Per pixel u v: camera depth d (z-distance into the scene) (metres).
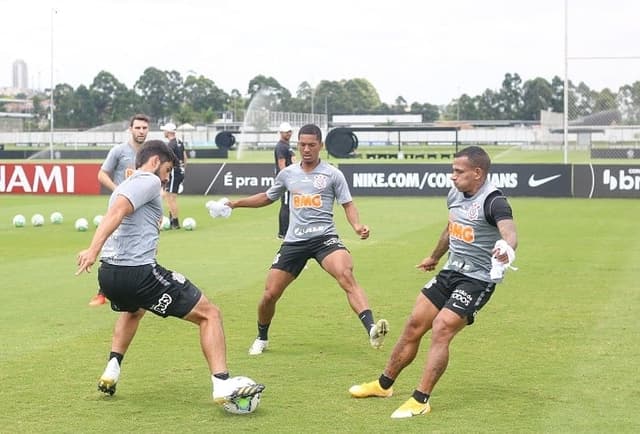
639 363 12.56
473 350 13.37
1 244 26.23
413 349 10.92
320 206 13.34
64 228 30.89
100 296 16.83
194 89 150.25
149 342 13.91
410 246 25.44
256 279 19.83
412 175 44.38
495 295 17.72
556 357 12.91
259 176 45.06
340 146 60.78
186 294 10.58
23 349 13.49
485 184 10.45
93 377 11.97
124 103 143.12
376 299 17.48
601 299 17.30
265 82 147.00
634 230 29.22
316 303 17.08
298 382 11.78
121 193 10.34
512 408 10.55
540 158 73.31
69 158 89.62
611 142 62.44
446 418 10.20
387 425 9.97
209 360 10.46
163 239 27.42
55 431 9.79
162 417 10.29
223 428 9.88
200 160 75.75
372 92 156.75
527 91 157.25
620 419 10.10
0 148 96.06
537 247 25.02
